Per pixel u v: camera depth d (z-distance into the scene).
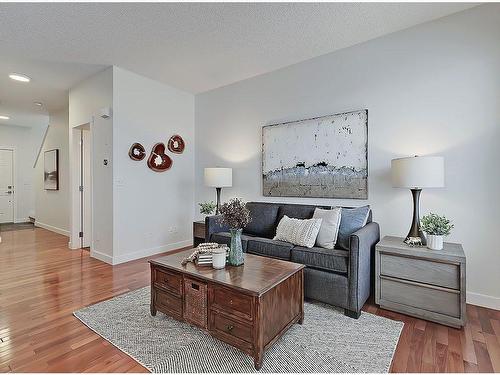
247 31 2.67
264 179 3.71
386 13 2.41
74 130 4.37
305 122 3.33
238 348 1.66
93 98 3.83
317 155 3.24
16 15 2.36
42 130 7.36
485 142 2.32
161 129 4.09
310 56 3.25
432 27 2.54
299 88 3.41
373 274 2.48
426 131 2.58
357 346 1.78
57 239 5.07
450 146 2.47
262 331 1.60
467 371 1.55
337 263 2.26
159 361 1.63
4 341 1.81
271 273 1.88
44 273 3.17
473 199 2.37
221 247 2.20
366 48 2.91
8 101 5.02
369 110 2.90
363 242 2.23
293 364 1.61
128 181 3.68
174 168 4.30
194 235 3.76
